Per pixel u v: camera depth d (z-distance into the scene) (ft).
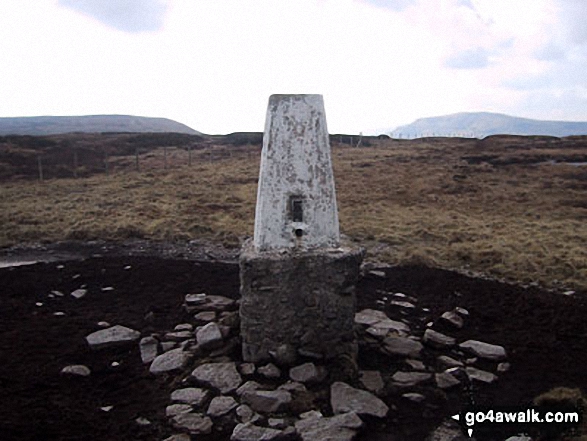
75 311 28.30
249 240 23.07
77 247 45.34
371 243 47.75
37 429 16.02
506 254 42.45
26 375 20.30
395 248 45.78
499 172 105.19
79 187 85.46
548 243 47.62
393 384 19.39
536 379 20.72
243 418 16.81
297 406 17.37
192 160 140.05
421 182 92.58
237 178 95.50
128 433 16.46
